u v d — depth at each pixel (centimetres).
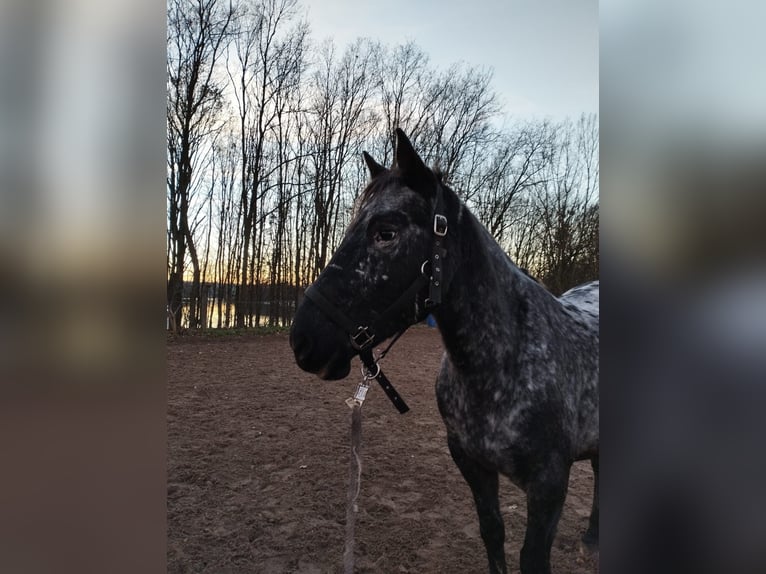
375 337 164
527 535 171
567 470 175
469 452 184
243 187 1694
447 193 179
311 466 389
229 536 282
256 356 946
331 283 164
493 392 174
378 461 402
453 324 176
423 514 313
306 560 261
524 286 194
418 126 2216
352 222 175
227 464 389
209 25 1455
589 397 188
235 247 1703
